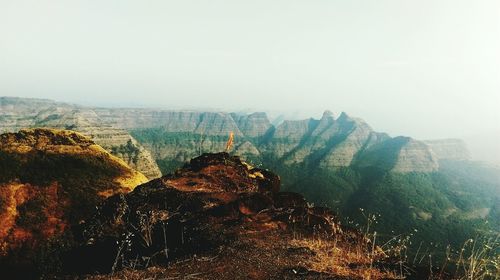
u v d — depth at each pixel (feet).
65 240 52.80
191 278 29.50
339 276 29.53
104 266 41.22
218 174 70.49
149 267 33.22
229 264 32.55
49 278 39.17
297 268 31.32
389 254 35.47
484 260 24.06
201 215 48.96
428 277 28.48
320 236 41.78
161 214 50.88
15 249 57.82
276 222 45.62
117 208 54.75
